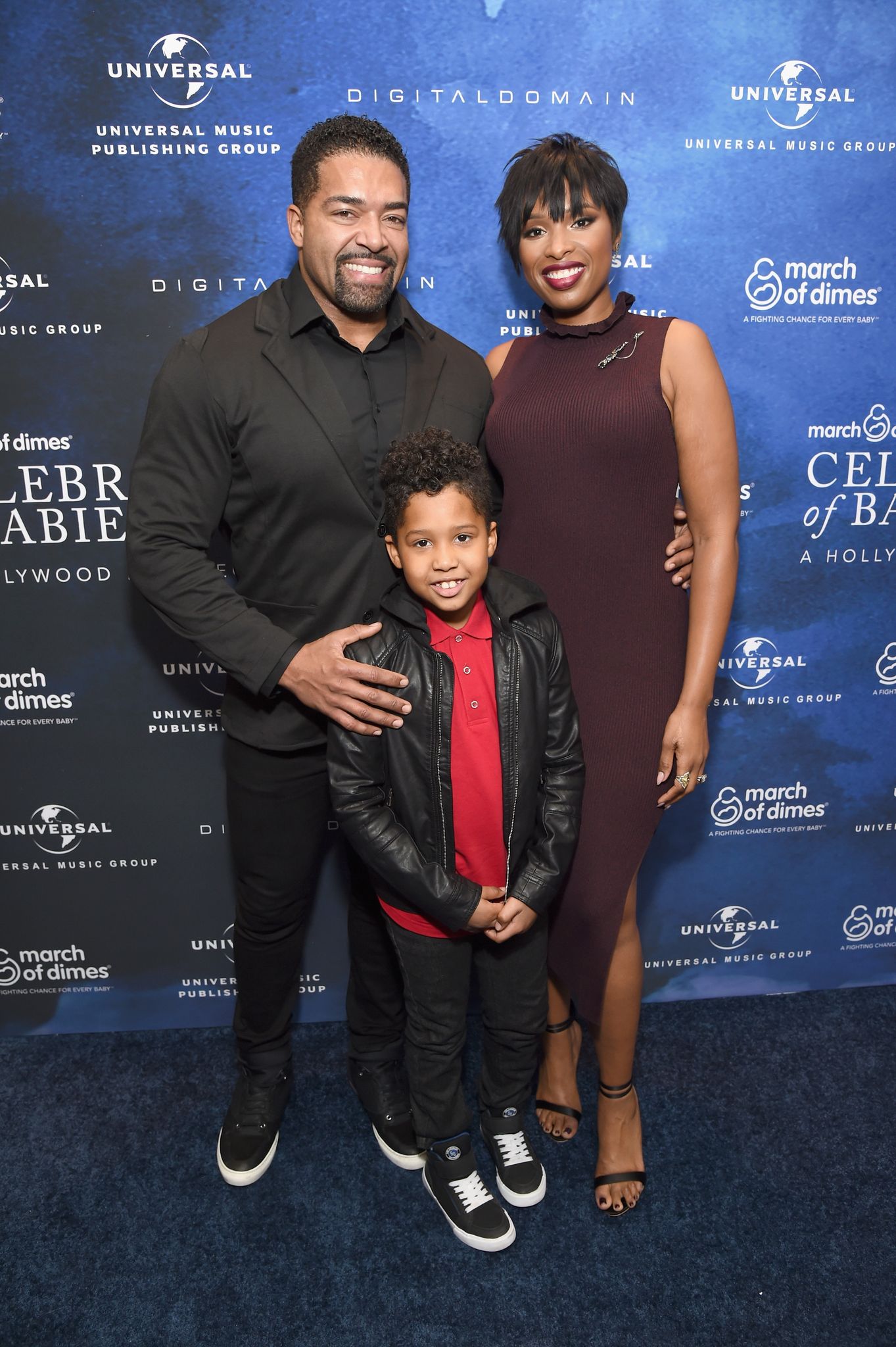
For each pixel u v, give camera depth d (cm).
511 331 177
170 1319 142
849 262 178
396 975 169
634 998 158
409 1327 140
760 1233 155
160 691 188
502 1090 157
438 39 161
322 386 134
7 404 171
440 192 168
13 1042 205
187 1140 177
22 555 179
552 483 141
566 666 140
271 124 162
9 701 187
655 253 175
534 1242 154
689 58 165
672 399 136
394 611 132
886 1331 138
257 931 160
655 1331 139
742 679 200
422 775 134
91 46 156
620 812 148
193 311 169
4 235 163
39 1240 155
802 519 192
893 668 203
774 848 211
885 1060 195
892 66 169
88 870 197
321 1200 163
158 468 135
